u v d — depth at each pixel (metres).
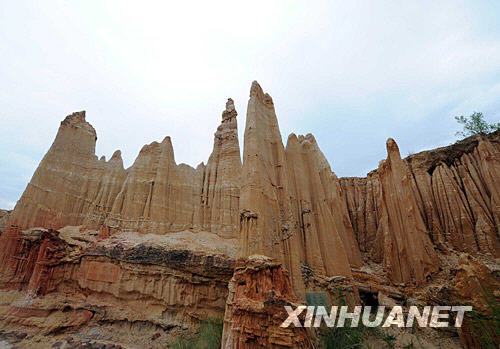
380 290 19.59
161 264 25.14
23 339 21.77
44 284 26.08
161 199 31.61
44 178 32.38
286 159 23.38
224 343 13.52
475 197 23.33
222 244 27.75
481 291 12.78
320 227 21.14
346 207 32.91
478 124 30.94
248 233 15.74
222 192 32.06
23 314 24.02
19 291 26.53
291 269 16.80
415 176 28.59
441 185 25.62
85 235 30.08
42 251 27.16
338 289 17.36
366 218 31.58
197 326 22.34
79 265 27.94
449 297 14.50
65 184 33.69
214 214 31.42
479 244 21.02
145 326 23.22
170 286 24.39
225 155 34.56
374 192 32.06
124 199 32.72
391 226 22.14
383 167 24.17
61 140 35.69
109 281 25.88
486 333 11.50
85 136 38.12
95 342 21.48
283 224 18.62
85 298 26.19
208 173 34.91
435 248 22.97
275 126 22.83
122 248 26.70
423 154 29.48
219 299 23.69
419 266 18.83
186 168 35.69
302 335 11.33
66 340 21.73
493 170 23.16
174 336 21.67
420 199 26.81
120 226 30.62
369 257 27.62
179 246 26.42
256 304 12.09
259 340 11.41
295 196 21.83
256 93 22.73
